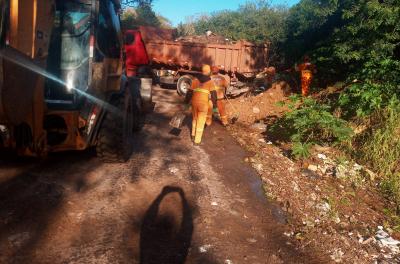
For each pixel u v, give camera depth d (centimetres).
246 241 429
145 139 767
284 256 409
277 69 1568
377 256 430
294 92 1205
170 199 504
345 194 591
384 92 823
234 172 636
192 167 632
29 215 420
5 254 351
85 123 508
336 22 1329
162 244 400
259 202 532
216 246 409
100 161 593
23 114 448
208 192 542
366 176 663
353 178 649
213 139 826
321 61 1215
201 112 740
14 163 553
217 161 682
